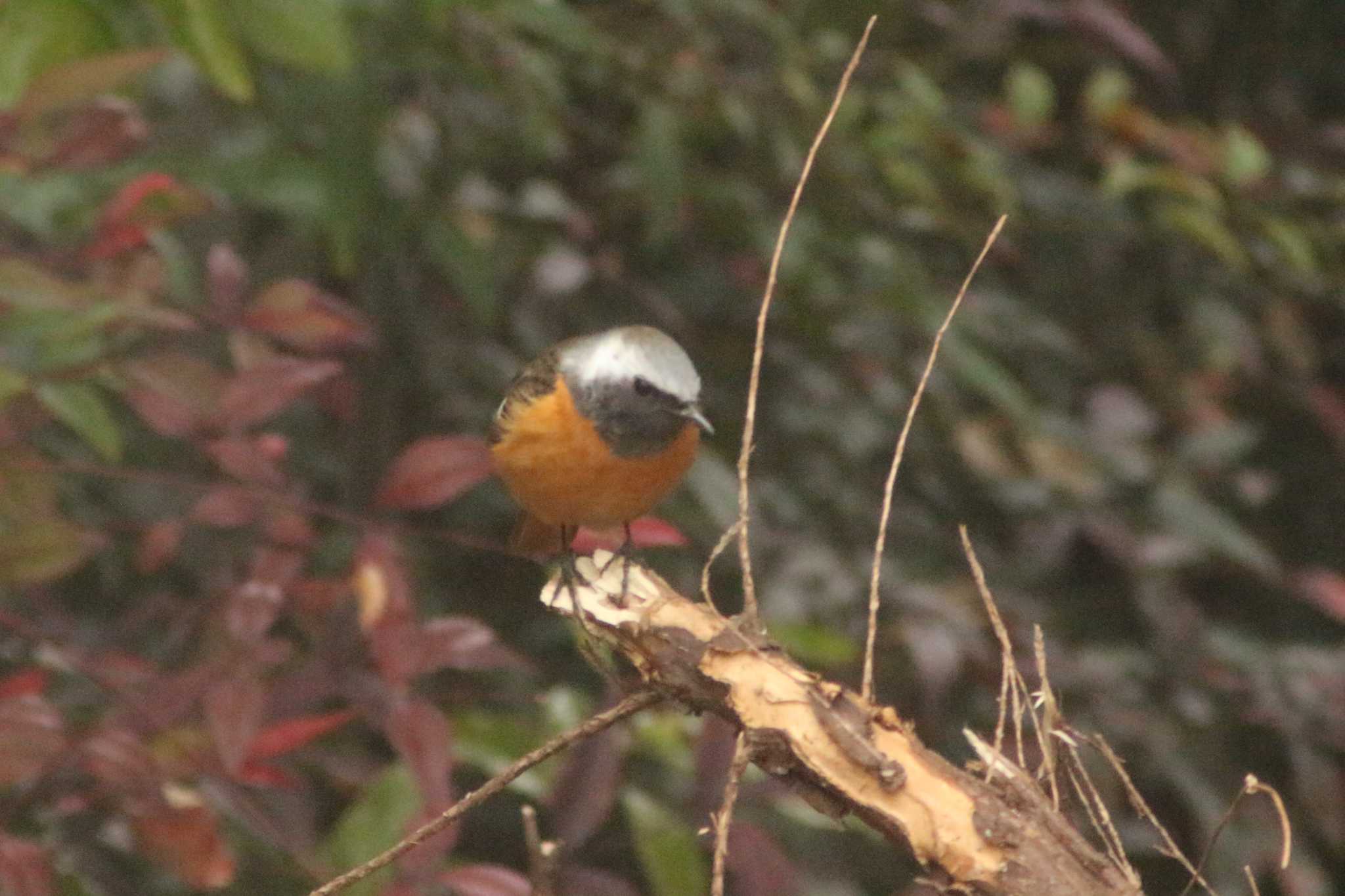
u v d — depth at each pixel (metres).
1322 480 14.98
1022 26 13.57
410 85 10.91
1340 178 12.53
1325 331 15.62
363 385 10.77
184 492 9.96
